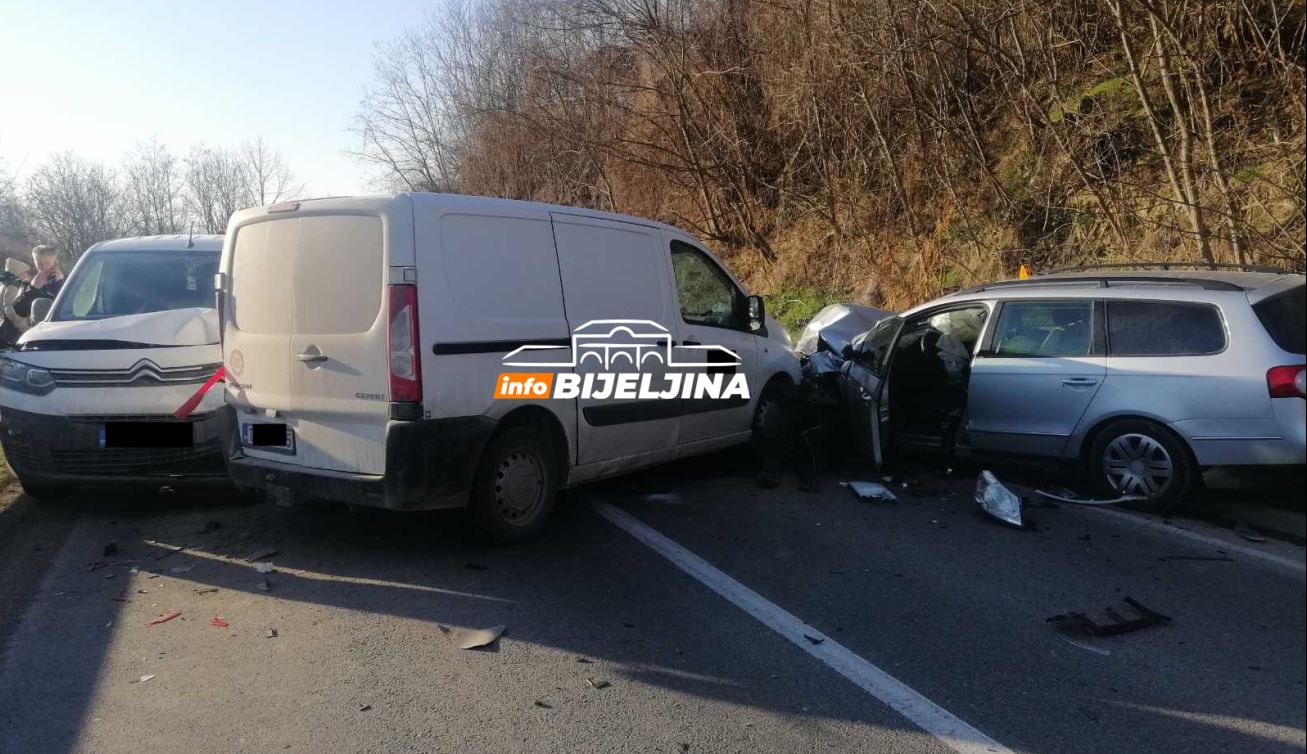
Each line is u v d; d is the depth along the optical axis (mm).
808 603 4402
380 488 4664
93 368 5766
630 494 6484
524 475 5297
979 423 6496
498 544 5254
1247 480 5297
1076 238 10547
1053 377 6078
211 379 5914
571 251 5582
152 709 3383
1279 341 5266
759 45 15484
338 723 3281
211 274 7172
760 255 16031
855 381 7266
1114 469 5859
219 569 4926
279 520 5855
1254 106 9094
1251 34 9133
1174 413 5535
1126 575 4711
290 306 5020
